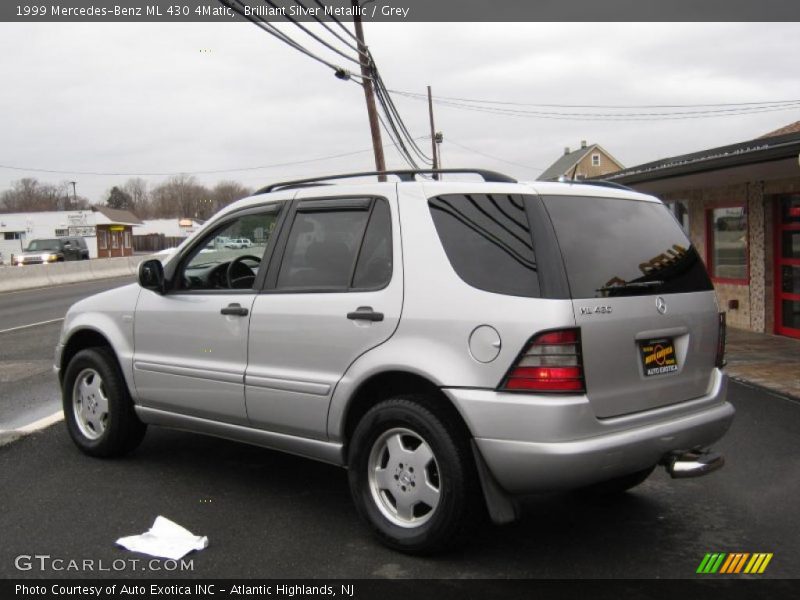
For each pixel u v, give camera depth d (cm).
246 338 462
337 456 425
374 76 1834
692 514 460
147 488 500
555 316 355
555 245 371
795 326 1188
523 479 358
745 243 1286
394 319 396
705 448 416
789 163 945
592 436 359
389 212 418
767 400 774
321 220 451
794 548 406
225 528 432
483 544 411
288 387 438
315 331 427
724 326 445
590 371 362
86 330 575
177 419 515
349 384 409
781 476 532
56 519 445
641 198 440
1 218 5841
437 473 385
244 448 599
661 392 397
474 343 368
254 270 502
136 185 13125
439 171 429
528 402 353
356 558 392
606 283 379
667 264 418
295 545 408
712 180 1220
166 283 518
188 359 498
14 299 2283
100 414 564
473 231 389
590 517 455
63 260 3747
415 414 383
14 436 616
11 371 984
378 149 2011
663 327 398
